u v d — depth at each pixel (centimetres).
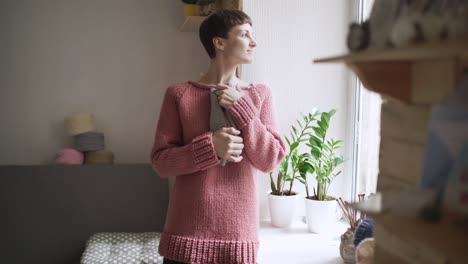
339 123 179
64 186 211
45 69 229
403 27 47
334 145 166
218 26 122
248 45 123
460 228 41
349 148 177
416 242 48
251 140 116
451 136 44
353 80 174
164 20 235
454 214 42
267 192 177
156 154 124
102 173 215
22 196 207
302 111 177
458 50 35
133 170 219
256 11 170
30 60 227
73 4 227
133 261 178
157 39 235
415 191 48
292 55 174
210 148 112
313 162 162
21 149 230
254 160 118
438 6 44
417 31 45
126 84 235
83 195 212
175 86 126
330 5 174
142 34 234
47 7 226
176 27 235
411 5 48
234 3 178
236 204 117
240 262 115
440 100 46
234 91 117
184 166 115
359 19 170
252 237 118
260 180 176
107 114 235
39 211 207
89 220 211
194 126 121
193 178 119
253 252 117
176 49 236
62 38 228
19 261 204
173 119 124
